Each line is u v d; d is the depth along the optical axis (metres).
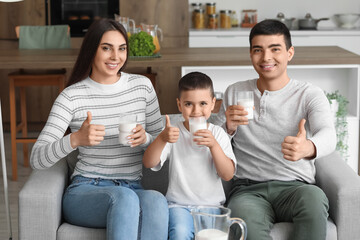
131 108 2.38
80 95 2.33
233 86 2.54
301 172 2.36
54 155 2.15
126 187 2.28
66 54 4.21
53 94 5.68
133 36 3.99
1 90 5.65
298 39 5.96
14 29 5.65
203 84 2.22
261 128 2.41
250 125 2.43
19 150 5.00
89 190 2.19
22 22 5.65
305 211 2.07
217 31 5.89
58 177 2.27
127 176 2.33
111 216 2.02
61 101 2.30
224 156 2.19
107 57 2.29
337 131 3.74
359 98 3.99
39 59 3.91
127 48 2.38
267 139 2.40
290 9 6.46
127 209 2.02
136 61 3.79
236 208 2.17
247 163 2.43
